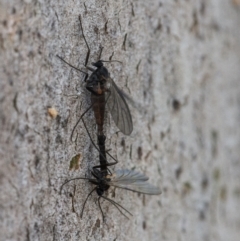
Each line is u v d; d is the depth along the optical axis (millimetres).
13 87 87
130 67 96
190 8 105
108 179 91
